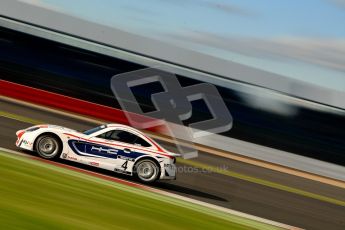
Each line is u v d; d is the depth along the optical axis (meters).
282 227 29.09
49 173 23.92
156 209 22.27
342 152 85.31
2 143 33.00
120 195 23.30
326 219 35.69
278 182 47.31
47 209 16.55
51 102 62.66
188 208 25.39
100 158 30.17
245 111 90.19
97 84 90.31
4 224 13.49
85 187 22.84
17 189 18.39
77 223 15.75
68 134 30.06
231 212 29.22
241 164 53.00
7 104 55.91
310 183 52.09
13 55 89.56
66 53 94.94
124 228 16.97
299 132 88.88
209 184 37.16
